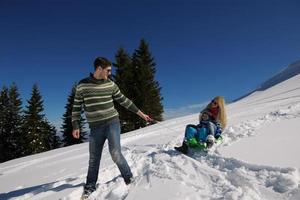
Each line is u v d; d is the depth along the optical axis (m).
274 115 9.18
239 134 6.96
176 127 13.25
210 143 6.11
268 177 4.20
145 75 37.91
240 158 5.13
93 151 4.96
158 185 4.57
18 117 45.59
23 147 43.72
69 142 45.47
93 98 4.82
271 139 6.03
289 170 4.21
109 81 4.96
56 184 6.01
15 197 5.62
